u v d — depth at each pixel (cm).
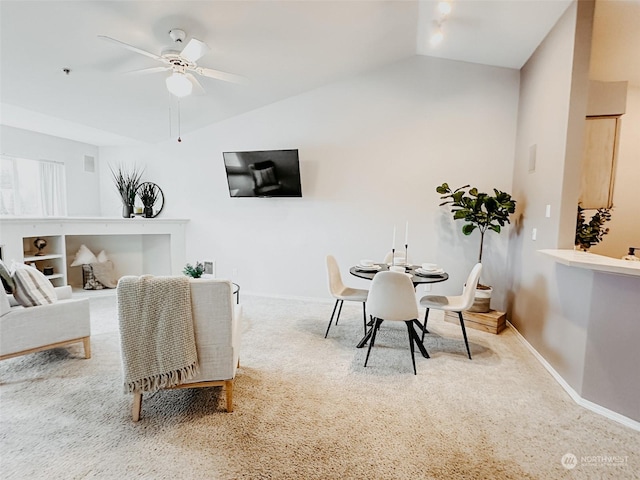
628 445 189
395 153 445
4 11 250
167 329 198
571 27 268
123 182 531
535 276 318
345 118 458
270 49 355
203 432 195
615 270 196
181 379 202
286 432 196
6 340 245
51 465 169
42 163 492
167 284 199
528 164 355
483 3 299
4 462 170
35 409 215
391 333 359
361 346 321
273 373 267
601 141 301
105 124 456
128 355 197
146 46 310
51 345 267
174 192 547
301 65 399
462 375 268
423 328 336
